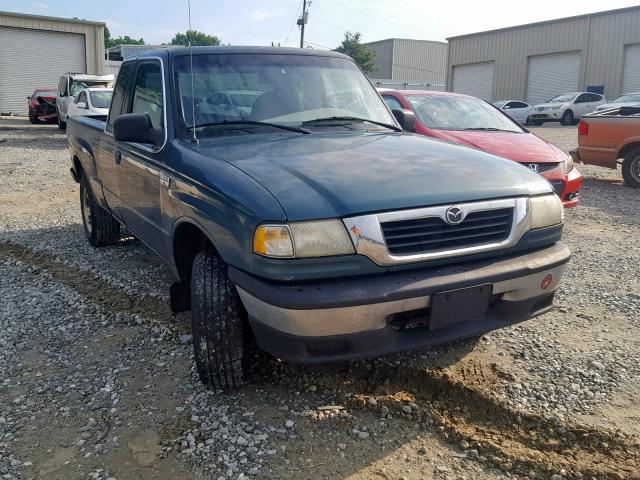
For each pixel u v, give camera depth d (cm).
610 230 729
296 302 270
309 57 457
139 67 477
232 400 333
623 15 3123
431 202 294
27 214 837
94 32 3438
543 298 338
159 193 390
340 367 363
